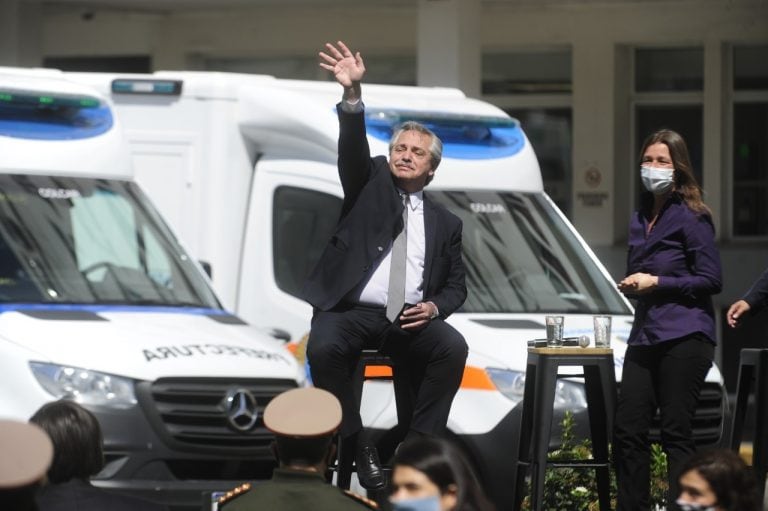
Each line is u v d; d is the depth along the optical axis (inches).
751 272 1338.6
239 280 906.7
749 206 1382.9
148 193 919.0
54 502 462.3
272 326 891.4
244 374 738.8
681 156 640.4
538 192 904.3
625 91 1396.4
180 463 722.8
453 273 617.3
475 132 894.4
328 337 593.0
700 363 635.5
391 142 613.0
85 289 772.6
